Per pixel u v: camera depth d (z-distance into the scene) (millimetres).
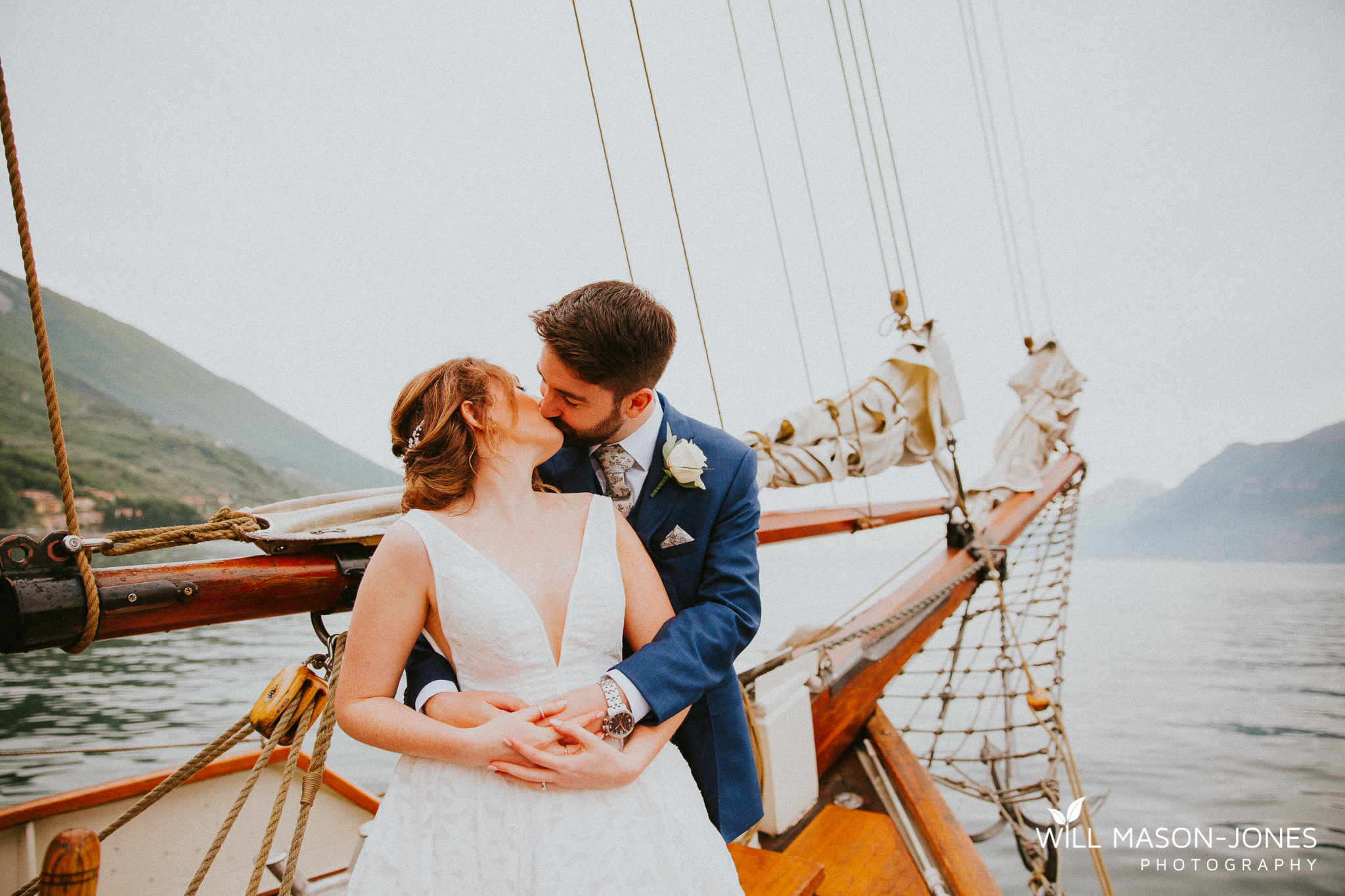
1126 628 54031
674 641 1157
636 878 997
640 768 1052
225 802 3596
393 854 997
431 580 1057
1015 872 9547
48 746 13562
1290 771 17891
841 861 2234
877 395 3828
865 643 3365
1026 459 6301
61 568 1056
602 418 1290
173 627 1175
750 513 1415
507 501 1144
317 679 1161
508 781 1024
